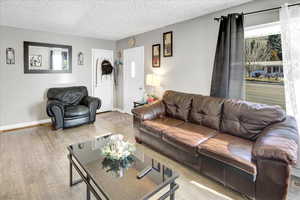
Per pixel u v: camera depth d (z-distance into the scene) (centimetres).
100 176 144
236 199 166
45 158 242
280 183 141
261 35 239
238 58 245
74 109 370
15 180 192
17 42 370
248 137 206
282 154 136
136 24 350
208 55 293
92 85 493
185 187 184
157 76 389
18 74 377
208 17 288
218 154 175
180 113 284
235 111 223
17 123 383
